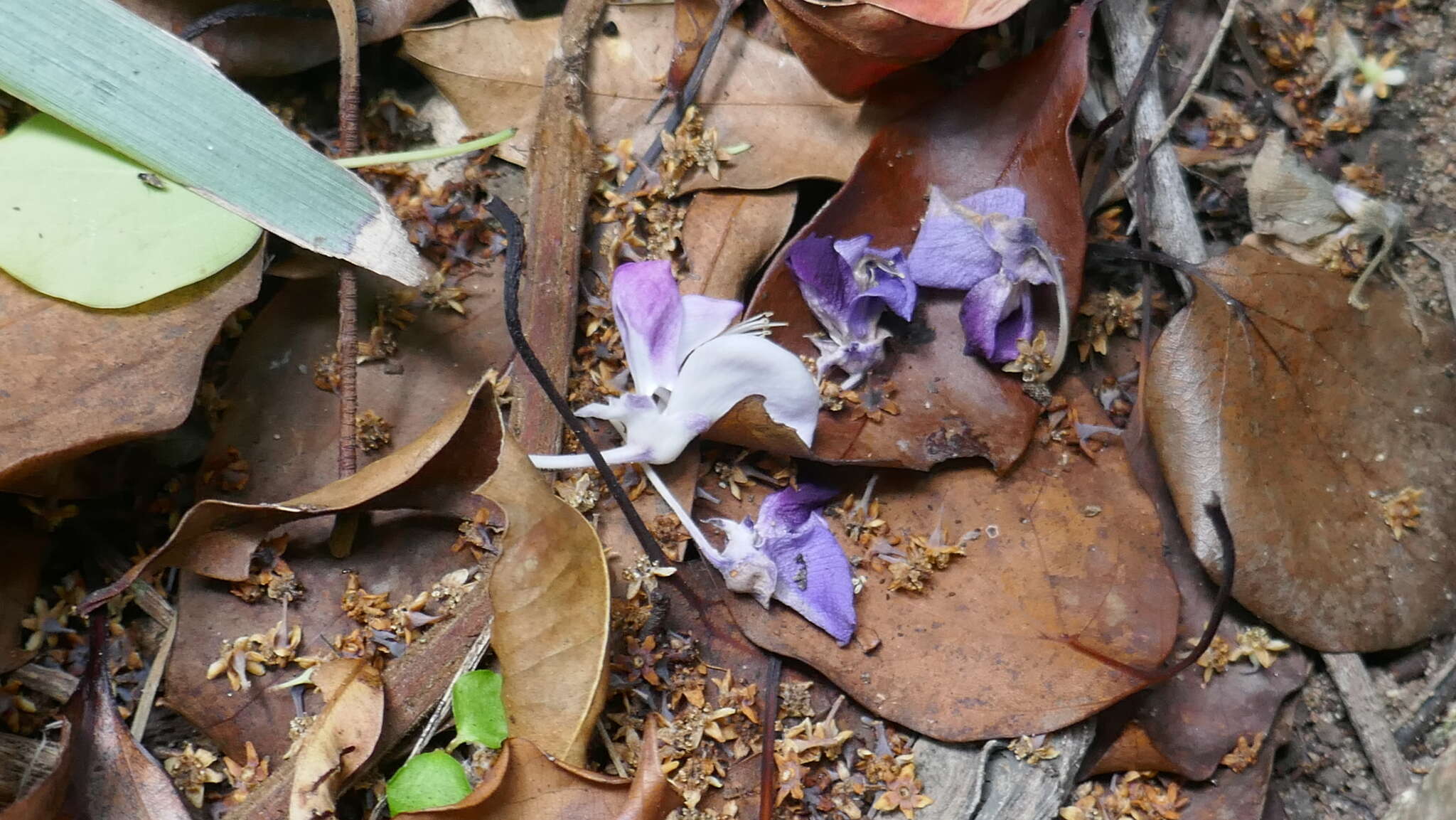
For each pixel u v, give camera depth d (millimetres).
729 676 367
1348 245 387
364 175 382
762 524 368
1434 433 385
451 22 382
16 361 347
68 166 354
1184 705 375
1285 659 378
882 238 376
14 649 360
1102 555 371
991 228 369
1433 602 381
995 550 372
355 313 365
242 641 361
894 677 366
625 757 362
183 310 355
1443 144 397
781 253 371
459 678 356
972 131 375
